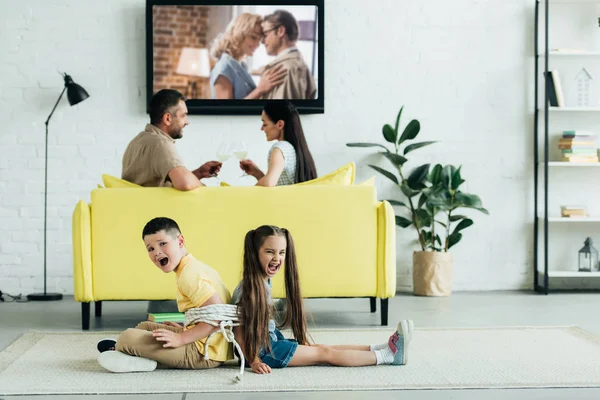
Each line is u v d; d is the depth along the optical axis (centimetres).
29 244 554
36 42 552
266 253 296
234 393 264
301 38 556
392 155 541
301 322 308
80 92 531
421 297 532
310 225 398
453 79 570
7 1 551
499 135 573
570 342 356
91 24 555
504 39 572
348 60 566
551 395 262
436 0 569
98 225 392
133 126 557
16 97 552
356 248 399
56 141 554
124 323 425
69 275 555
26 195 553
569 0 569
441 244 550
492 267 575
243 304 295
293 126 428
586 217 548
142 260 393
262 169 559
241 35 554
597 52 553
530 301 509
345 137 566
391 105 568
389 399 256
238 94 554
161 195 395
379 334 381
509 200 574
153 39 550
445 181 542
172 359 296
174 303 442
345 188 400
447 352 333
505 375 288
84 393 264
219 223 396
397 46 568
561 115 576
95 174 556
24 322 430
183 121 421
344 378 283
